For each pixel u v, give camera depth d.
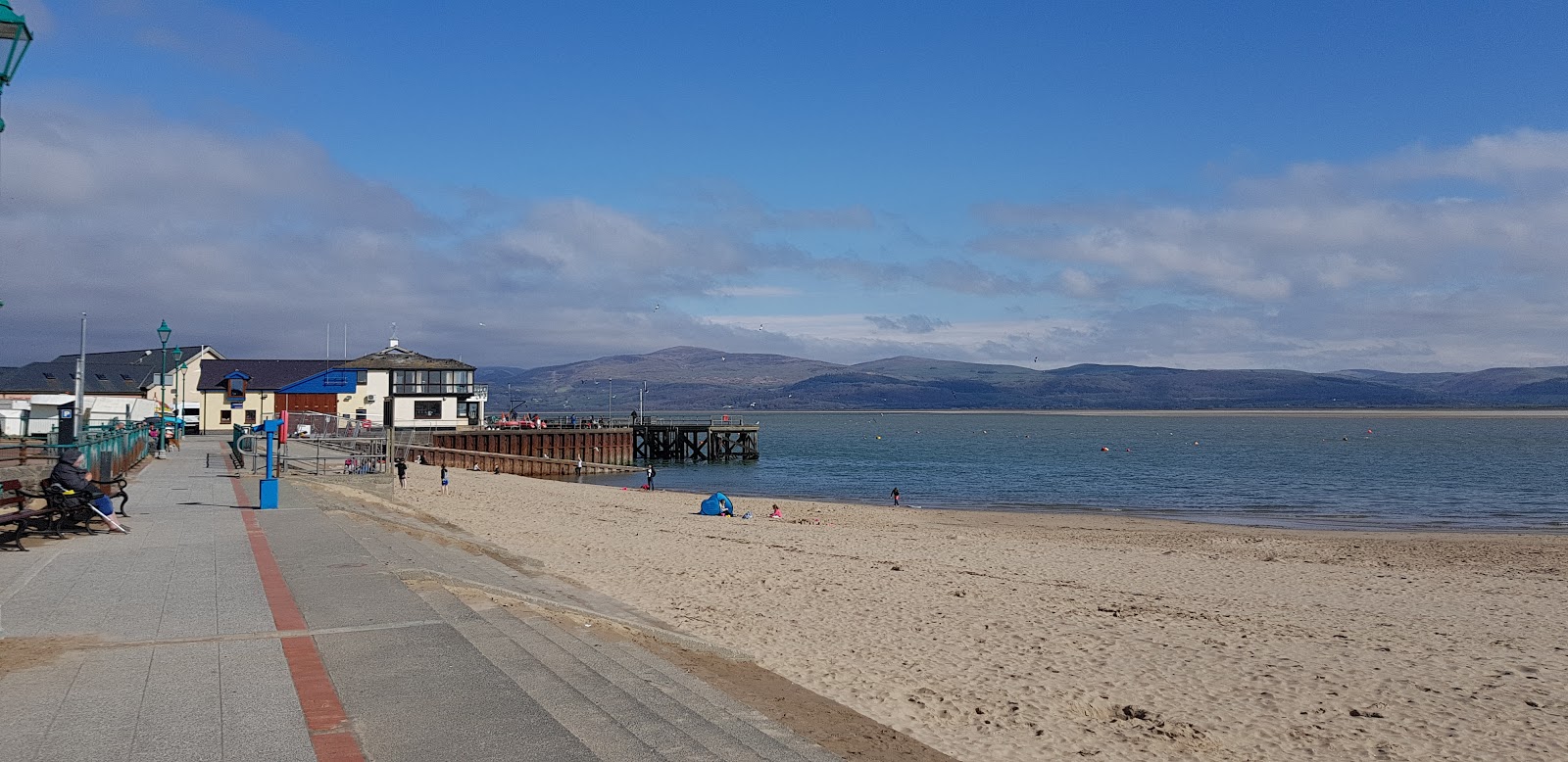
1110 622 16.72
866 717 10.24
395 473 39.34
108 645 8.80
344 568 13.14
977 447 126.69
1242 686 12.76
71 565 13.27
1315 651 14.88
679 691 8.70
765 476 75.94
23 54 8.26
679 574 20.11
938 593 19.05
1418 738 10.83
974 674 12.82
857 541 28.34
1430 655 14.74
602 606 15.07
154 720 6.75
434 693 7.50
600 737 6.85
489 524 28.73
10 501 17.14
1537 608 18.98
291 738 6.44
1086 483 67.19
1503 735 10.98
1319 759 10.09
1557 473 74.44
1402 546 31.19
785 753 6.92
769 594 18.19
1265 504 51.72
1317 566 24.97
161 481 28.34
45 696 7.24
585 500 42.41
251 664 8.22
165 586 11.78
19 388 70.25
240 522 18.52
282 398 77.62
